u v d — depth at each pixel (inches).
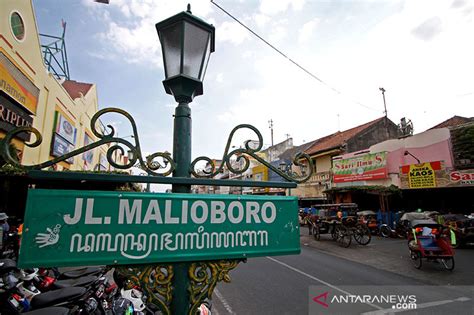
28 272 155.1
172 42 67.2
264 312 170.6
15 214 296.7
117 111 55.1
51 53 506.9
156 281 51.5
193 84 63.9
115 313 129.4
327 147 788.0
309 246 454.3
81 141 538.0
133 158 54.6
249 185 60.8
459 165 462.3
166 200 52.7
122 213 49.6
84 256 46.3
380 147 601.9
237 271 277.6
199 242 53.2
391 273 271.6
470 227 379.9
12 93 272.4
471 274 262.2
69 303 115.6
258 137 65.7
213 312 170.6
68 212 47.2
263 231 58.8
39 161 347.9
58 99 408.8
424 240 292.0
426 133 517.7
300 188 835.4
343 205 494.3
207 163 63.7
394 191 525.0
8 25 268.1
